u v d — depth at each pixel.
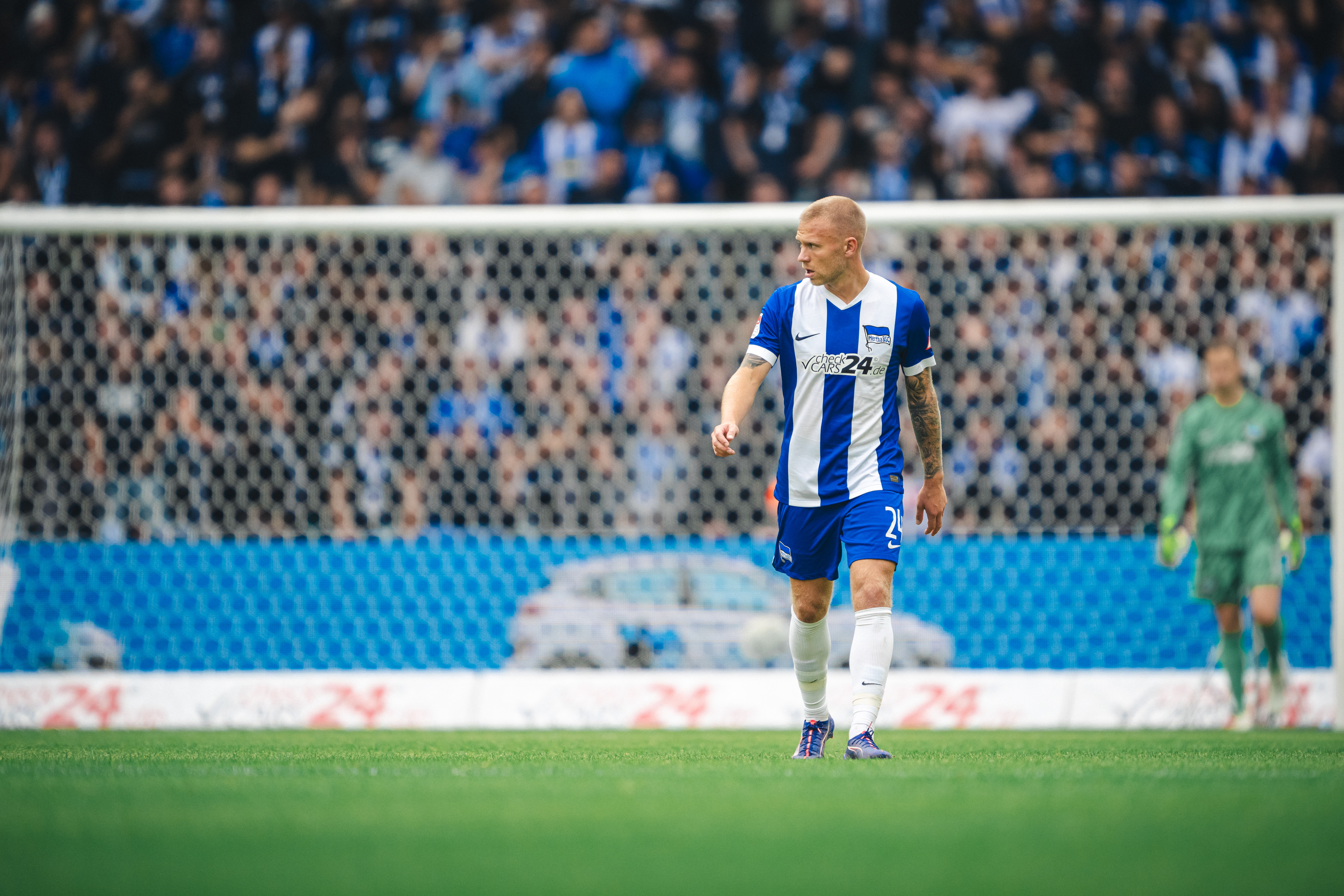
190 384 36.66
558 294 38.44
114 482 35.69
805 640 14.05
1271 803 9.11
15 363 29.70
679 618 26.77
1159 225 26.11
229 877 6.35
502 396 37.66
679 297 38.19
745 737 19.91
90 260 36.50
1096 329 38.53
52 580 25.98
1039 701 24.39
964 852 7.05
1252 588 23.86
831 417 13.30
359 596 26.33
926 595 26.33
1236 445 23.92
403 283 37.88
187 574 26.16
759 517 36.84
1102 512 37.84
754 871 6.50
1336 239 25.27
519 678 24.53
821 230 12.98
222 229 26.36
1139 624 26.42
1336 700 24.19
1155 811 8.66
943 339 38.81
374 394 37.38
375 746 16.81
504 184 42.06
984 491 37.91
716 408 37.47
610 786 10.28
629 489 37.25
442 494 37.16
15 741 18.39
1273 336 38.22
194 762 13.51
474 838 7.52
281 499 36.62
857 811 8.62
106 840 7.48
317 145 42.44
